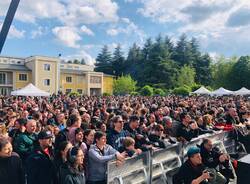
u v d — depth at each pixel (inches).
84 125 239.0
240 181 165.2
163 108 447.2
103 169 179.0
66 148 161.5
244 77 2544.3
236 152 333.7
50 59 2456.9
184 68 2979.8
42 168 158.6
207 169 182.9
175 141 258.7
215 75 2962.6
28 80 2438.5
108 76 3132.4
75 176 156.2
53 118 343.0
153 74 2915.8
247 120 441.7
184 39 3543.3
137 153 200.2
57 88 2490.2
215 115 463.5
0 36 257.8
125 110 407.5
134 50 3959.2
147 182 204.8
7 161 152.0
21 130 207.8
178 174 179.9
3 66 2359.7
